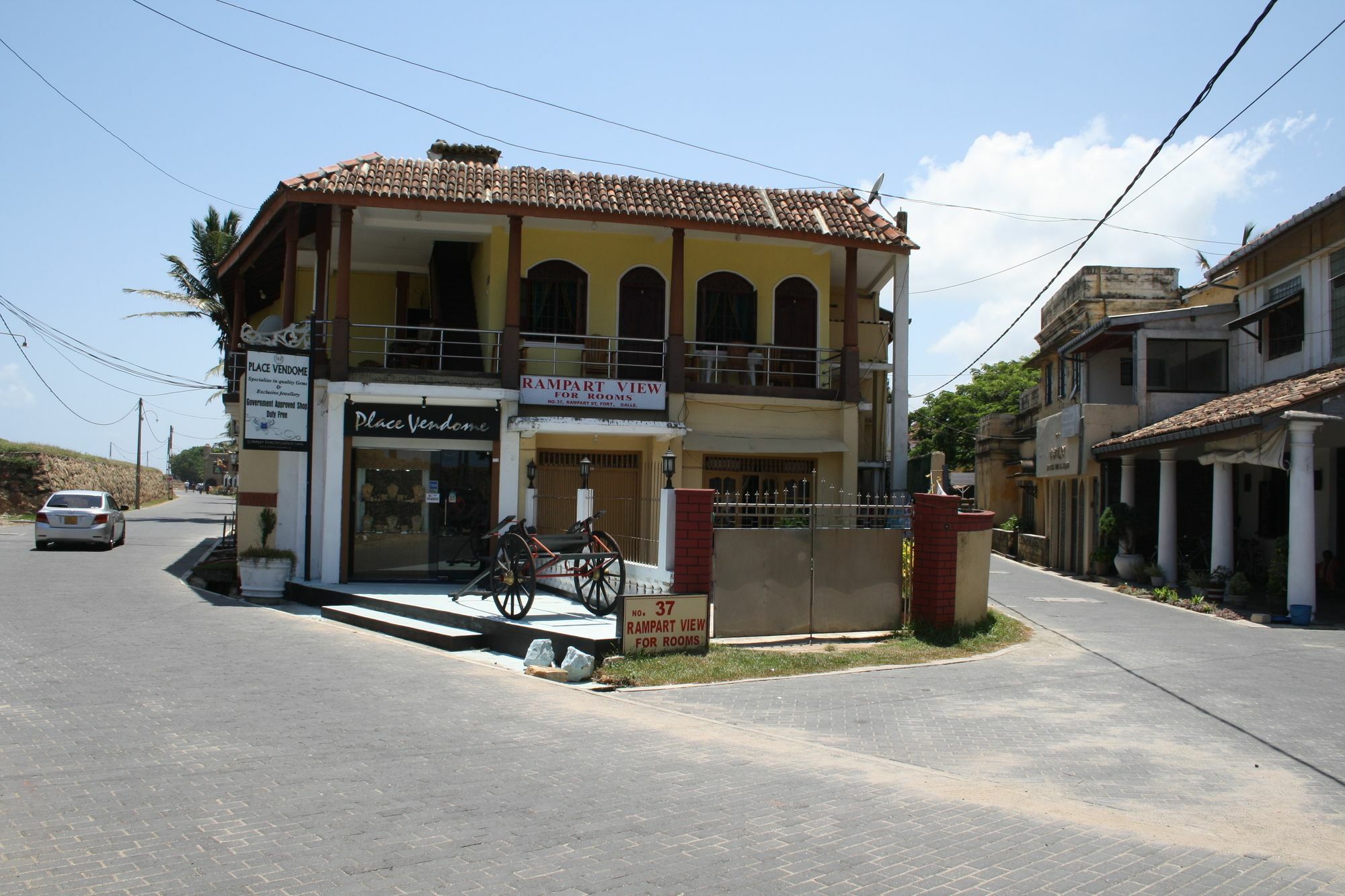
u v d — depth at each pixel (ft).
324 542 53.16
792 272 65.10
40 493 131.23
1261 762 24.99
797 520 56.24
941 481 47.06
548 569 49.60
